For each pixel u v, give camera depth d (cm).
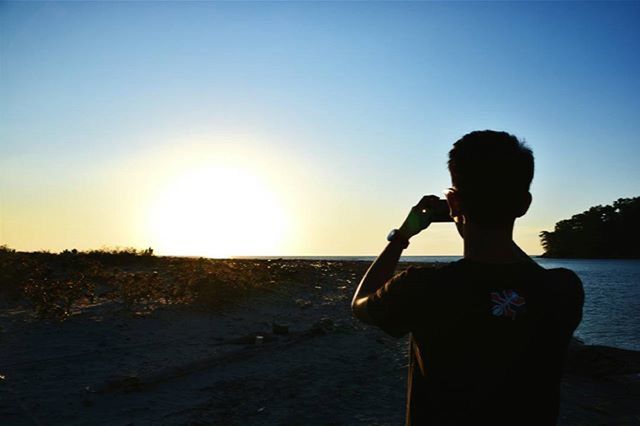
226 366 716
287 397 576
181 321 973
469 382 151
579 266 9512
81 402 539
